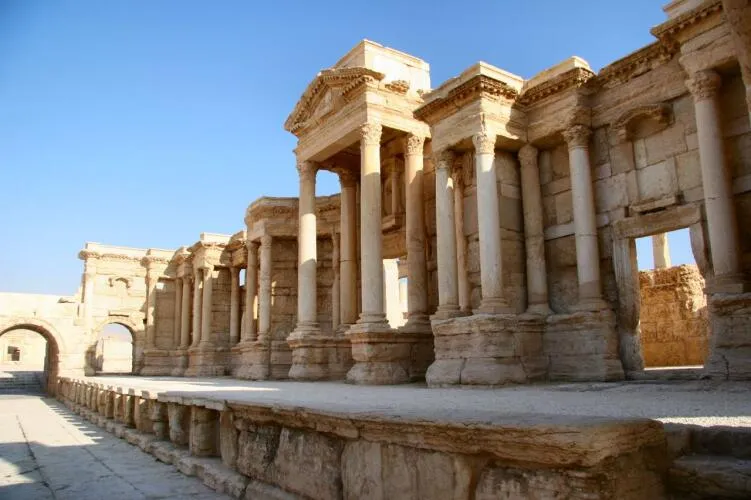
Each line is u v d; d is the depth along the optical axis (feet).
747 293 44.68
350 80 78.07
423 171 83.35
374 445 20.76
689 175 54.08
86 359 157.79
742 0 21.99
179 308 164.66
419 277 75.82
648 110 56.39
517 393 43.32
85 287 160.86
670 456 17.92
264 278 118.83
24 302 150.30
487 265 59.98
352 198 93.35
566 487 14.58
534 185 65.72
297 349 85.51
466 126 63.67
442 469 17.81
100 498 30.48
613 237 59.11
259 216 123.24
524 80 66.64
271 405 27.35
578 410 27.22
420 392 46.78
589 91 61.93
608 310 57.31
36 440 55.67
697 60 50.62
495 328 56.65
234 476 31.14
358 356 70.85
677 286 83.25
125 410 58.29
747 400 31.35
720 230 47.93
